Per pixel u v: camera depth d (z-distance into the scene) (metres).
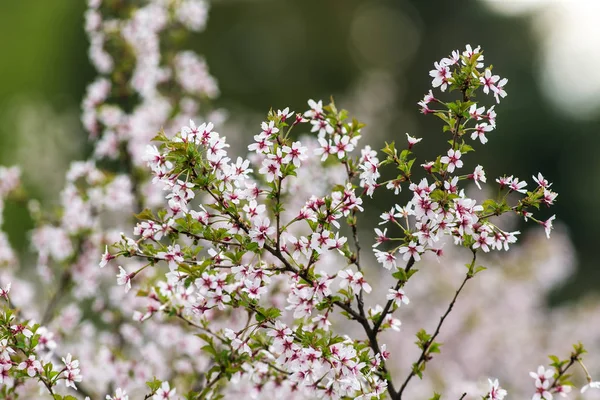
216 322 8.04
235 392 8.00
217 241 5.41
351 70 48.66
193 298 6.41
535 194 5.49
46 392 7.83
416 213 5.43
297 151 5.39
